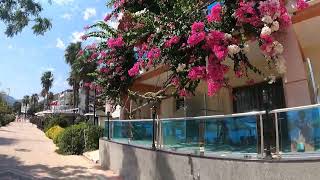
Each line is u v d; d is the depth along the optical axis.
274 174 6.42
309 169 5.91
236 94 13.05
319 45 10.14
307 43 10.04
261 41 8.26
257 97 12.28
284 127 6.64
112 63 12.64
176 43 9.16
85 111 45.62
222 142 7.97
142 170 11.04
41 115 66.75
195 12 9.08
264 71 10.44
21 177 11.80
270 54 8.25
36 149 20.05
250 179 6.87
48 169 13.55
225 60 9.27
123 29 11.82
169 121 9.91
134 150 11.72
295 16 8.48
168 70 10.30
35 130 46.97
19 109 141.75
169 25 9.46
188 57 9.09
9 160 15.07
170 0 10.09
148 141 11.09
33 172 12.77
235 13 8.31
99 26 12.55
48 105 110.94
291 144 6.50
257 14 8.27
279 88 11.52
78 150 18.70
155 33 9.85
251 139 7.24
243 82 12.30
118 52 12.34
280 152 6.68
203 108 13.52
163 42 9.46
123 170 12.49
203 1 9.41
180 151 9.30
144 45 10.32
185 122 9.22
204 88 12.70
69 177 12.23
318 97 8.18
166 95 10.66
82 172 13.24
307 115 6.27
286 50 8.27
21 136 30.48
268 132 6.87
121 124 13.41
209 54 8.54
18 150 18.77
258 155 7.04
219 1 8.77
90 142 18.75
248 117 7.35
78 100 63.09
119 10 12.34
